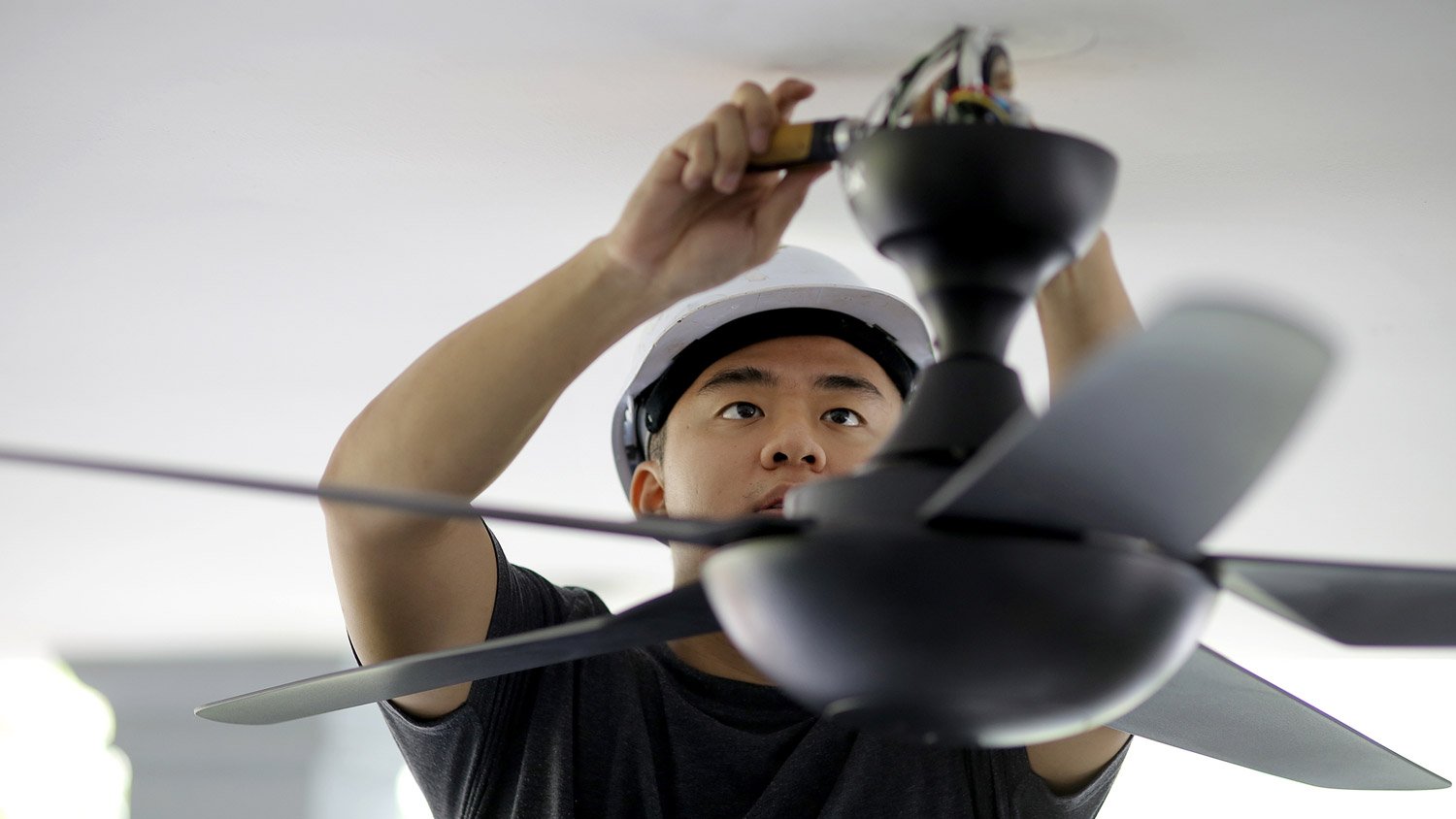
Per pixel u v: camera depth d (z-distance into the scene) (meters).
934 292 0.94
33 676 4.62
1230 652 4.06
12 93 1.66
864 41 1.38
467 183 1.79
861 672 0.82
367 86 1.58
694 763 1.71
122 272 2.10
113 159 1.79
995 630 0.79
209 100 1.64
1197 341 0.65
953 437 0.88
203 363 2.40
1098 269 1.27
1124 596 0.81
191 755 4.90
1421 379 2.29
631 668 1.78
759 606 0.84
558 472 2.85
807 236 1.86
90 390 2.51
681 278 1.15
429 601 1.58
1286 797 4.50
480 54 1.50
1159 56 1.40
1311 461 2.65
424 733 1.72
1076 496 0.77
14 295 2.19
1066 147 0.90
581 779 1.69
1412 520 2.88
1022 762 1.71
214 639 4.38
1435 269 1.89
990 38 1.03
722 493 1.72
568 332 1.19
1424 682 4.12
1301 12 1.32
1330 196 1.70
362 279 2.09
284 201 1.87
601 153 1.69
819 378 1.75
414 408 1.24
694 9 1.36
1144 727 1.39
